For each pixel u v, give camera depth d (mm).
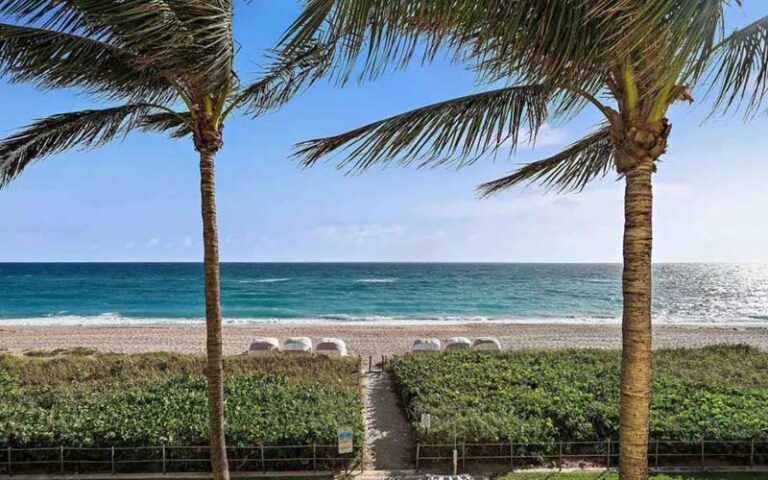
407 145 4203
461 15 2748
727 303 52844
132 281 71125
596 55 2832
